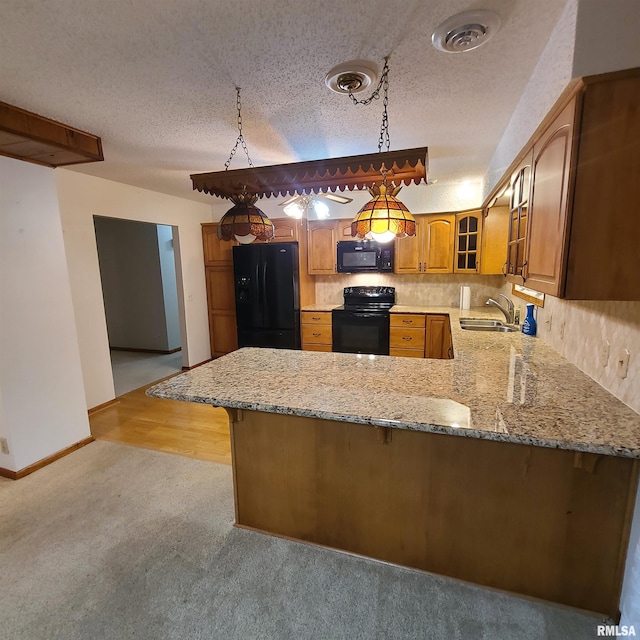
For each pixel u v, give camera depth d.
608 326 1.59
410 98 2.02
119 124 2.32
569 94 1.22
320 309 4.76
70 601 1.60
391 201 1.98
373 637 1.44
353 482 1.79
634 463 1.40
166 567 1.78
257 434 1.92
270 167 1.89
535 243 1.63
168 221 4.59
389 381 1.80
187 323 5.01
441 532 1.68
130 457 2.80
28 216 2.53
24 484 2.45
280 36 1.46
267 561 1.80
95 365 3.72
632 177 1.17
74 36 1.43
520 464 1.53
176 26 1.38
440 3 1.28
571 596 1.55
